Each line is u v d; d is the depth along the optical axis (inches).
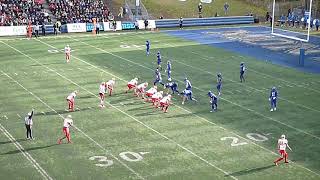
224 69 1558.8
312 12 2422.5
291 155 920.9
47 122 1071.6
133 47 1855.3
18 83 1357.0
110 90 1264.8
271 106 1174.3
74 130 1027.3
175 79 1430.9
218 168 860.6
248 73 1518.2
